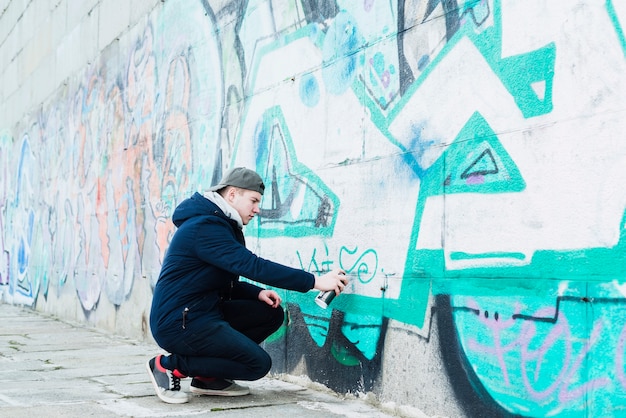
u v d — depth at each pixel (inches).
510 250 111.7
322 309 155.9
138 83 268.7
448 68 125.3
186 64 229.5
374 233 141.3
